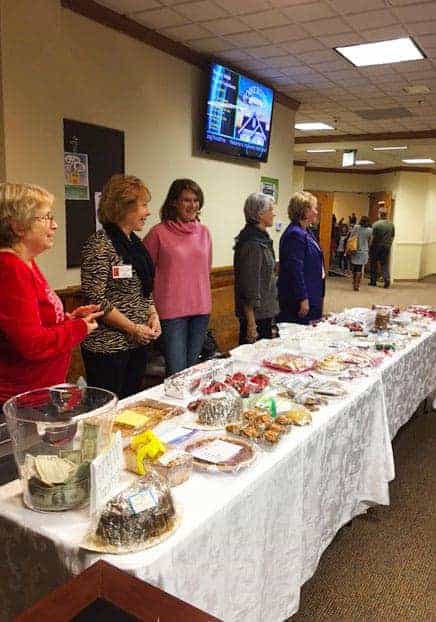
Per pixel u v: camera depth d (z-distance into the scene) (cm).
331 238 1322
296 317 327
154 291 262
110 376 212
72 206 331
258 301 313
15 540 109
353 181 1282
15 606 114
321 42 395
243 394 175
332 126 734
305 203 321
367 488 211
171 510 107
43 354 150
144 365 229
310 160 1117
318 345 248
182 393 175
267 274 320
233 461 130
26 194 150
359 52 416
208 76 423
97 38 334
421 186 1155
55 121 308
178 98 414
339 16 344
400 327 303
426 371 298
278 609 146
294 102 582
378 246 1047
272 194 573
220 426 154
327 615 172
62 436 114
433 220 1259
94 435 114
